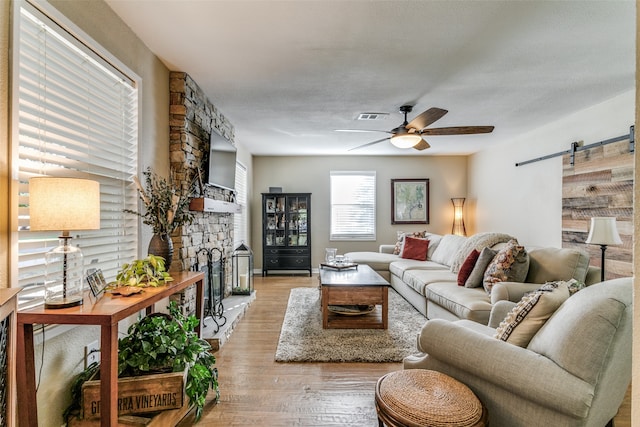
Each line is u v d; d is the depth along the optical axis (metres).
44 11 1.49
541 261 2.89
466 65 2.68
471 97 3.40
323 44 2.35
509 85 3.09
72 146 1.72
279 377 2.33
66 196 1.39
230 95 3.35
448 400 1.31
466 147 5.92
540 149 4.53
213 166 3.35
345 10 1.96
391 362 2.57
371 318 3.51
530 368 1.25
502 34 2.22
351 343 2.89
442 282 3.54
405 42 2.32
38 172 1.53
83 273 1.52
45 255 1.44
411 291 4.15
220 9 1.95
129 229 2.21
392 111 3.85
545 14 2.00
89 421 1.62
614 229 2.74
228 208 3.73
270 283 5.55
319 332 3.16
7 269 1.34
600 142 3.46
